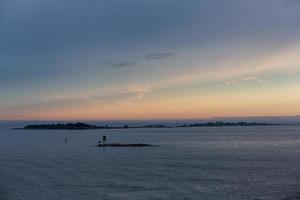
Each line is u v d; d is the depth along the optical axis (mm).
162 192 50656
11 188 55875
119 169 75438
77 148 144750
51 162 92500
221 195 48562
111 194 49844
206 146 145500
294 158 95062
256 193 49688
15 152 128750
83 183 58781
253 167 76500
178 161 89375
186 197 47531
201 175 65375
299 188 52719
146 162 87938
